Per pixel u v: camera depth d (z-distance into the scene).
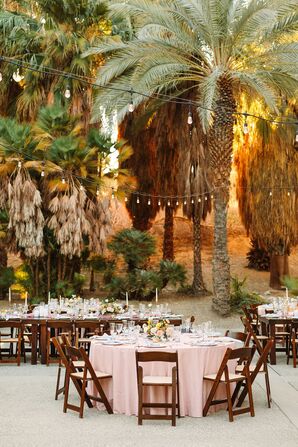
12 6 24.72
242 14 15.60
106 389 8.04
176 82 18.69
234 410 7.55
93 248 19.80
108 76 16.97
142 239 21.27
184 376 7.67
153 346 7.83
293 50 15.95
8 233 19.48
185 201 20.91
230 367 8.16
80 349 7.62
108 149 20.03
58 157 19.09
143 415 7.23
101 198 19.98
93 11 21.94
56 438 6.57
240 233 30.38
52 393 9.05
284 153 21.81
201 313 19.05
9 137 18.95
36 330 11.98
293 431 6.88
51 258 20.48
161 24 16.48
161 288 20.95
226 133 18.20
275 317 12.98
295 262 27.58
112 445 6.30
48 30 21.27
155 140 21.92
